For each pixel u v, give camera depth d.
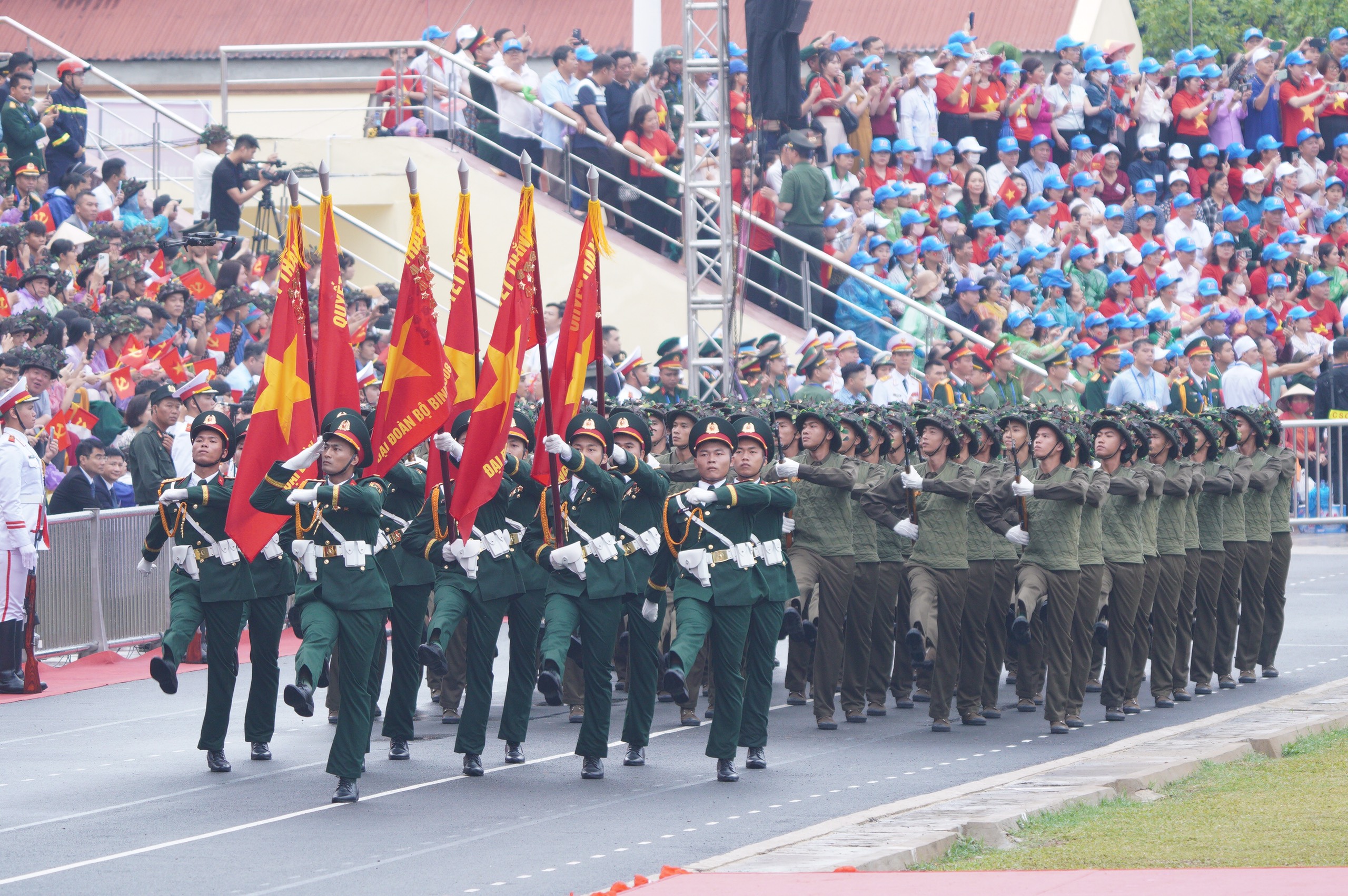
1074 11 81.31
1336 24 109.56
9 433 35.56
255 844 23.14
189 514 28.22
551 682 26.50
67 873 21.66
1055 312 60.47
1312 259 72.81
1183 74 71.88
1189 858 20.41
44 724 32.53
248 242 54.50
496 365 27.64
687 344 49.50
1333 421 61.47
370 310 48.69
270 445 28.23
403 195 58.34
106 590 39.25
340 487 26.14
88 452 39.47
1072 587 32.50
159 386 41.09
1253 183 72.25
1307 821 22.33
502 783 27.36
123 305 43.50
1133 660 35.34
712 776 27.92
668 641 34.72
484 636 27.94
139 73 77.88
